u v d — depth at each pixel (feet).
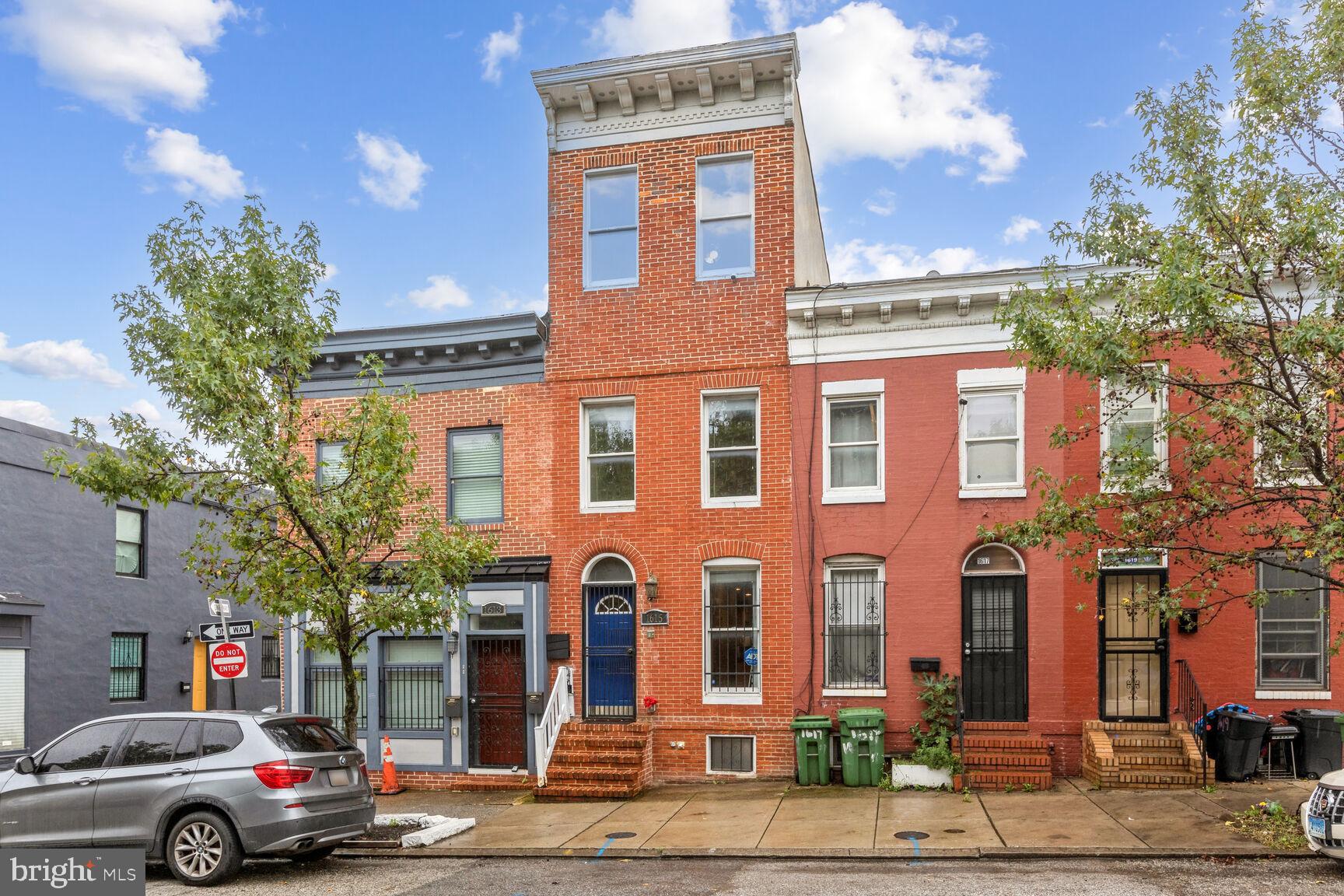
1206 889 27.04
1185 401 43.45
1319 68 31.96
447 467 52.24
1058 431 36.81
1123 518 34.06
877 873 30.14
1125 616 44.27
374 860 34.09
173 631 69.46
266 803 30.12
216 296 36.55
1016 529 35.27
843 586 47.11
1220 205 33.30
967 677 45.34
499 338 51.08
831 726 45.62
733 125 49.96
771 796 42.63
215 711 32.53
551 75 51.11
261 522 38.86
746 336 48.80
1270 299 34.14
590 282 51.39
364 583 37.58
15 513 56.18
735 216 50.06
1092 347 33.32
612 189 51.78
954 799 40.45
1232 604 43.32
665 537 48.75
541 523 50.31
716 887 28.96
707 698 47.52
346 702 37.65
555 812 41.39
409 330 52.26
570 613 49.42
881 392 47.09
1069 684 44.21
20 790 31.76
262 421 36.22
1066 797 39.58
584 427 50.90
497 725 49.29
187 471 36.24
